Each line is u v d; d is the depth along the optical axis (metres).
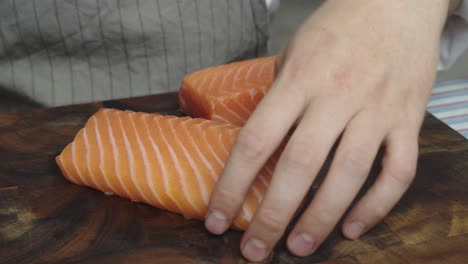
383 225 0.50
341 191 0.45
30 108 0.65
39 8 0.61
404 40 0.49
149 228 0.50
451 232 0.50
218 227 0.47
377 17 0.49
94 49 0.64
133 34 0.64
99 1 0.62
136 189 0.51
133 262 0.47
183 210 0.50
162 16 0.64
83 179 0.52
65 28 0.62
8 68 0.63
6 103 0.65
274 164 0.51
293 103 0.46
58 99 0.65
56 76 0.64
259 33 0.69
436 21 0.51
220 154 0.51
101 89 0.65
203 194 0.49
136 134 0.54
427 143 0.57
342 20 0.49
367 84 0.47
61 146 0.56
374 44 0.48
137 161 0.51
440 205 0.52
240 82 0.60
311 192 0.51
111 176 0.51
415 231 0.50
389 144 0.47
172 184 0.50
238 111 0.59
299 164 0.45
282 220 0.45
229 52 0.68
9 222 0.50
